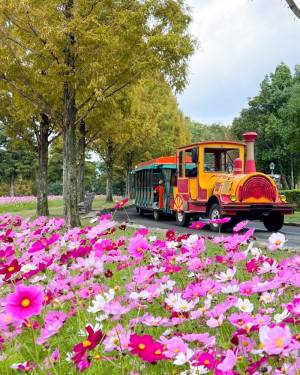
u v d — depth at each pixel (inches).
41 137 820.6
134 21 569.0
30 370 102.0
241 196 573.0
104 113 780.6
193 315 106.9
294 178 2357.3
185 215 692.7
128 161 1764.3
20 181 3134.8
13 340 126.3
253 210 570.9
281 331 66.9
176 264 171.8
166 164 817.5
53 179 2755.9
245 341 87.3
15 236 233.0
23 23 581.9
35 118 824.9
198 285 126.3
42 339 98.7
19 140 856.9
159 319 103.3
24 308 81.2
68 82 583.2
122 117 930.7
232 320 92.9
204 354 81.7
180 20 598.5
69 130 619.2
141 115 1119.0
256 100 2250.2
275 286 109.1
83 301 136.1
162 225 729.6
